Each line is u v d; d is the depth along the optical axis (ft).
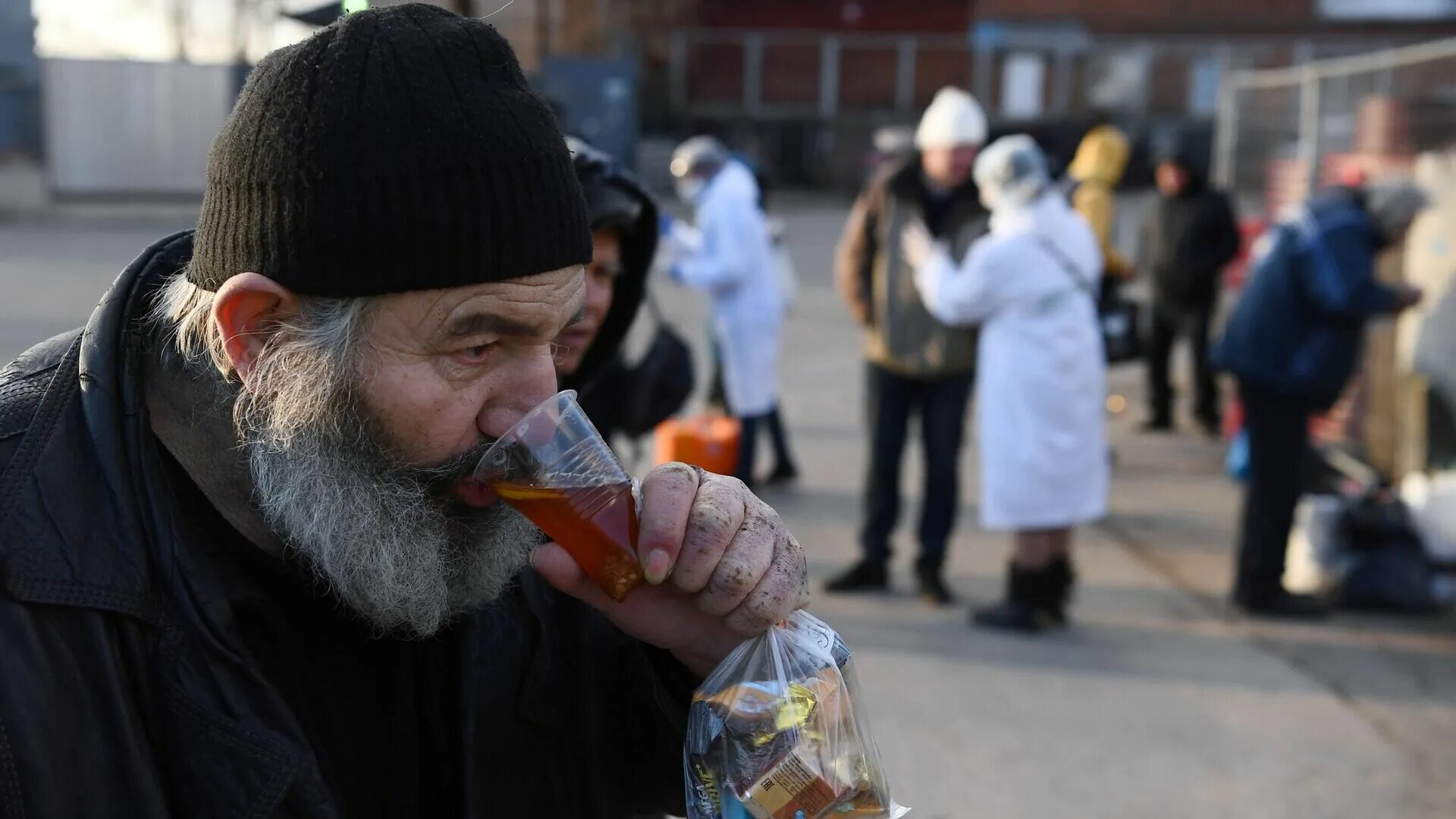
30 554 2.92
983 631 15.25
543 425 3.26
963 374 15.47
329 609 3.53
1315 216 15.14
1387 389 20.47
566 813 3.89
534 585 3.99
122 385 3.25
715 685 3.62
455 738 3.64
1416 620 16.11
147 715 3.02
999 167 14.37
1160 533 19.57
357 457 3.23
